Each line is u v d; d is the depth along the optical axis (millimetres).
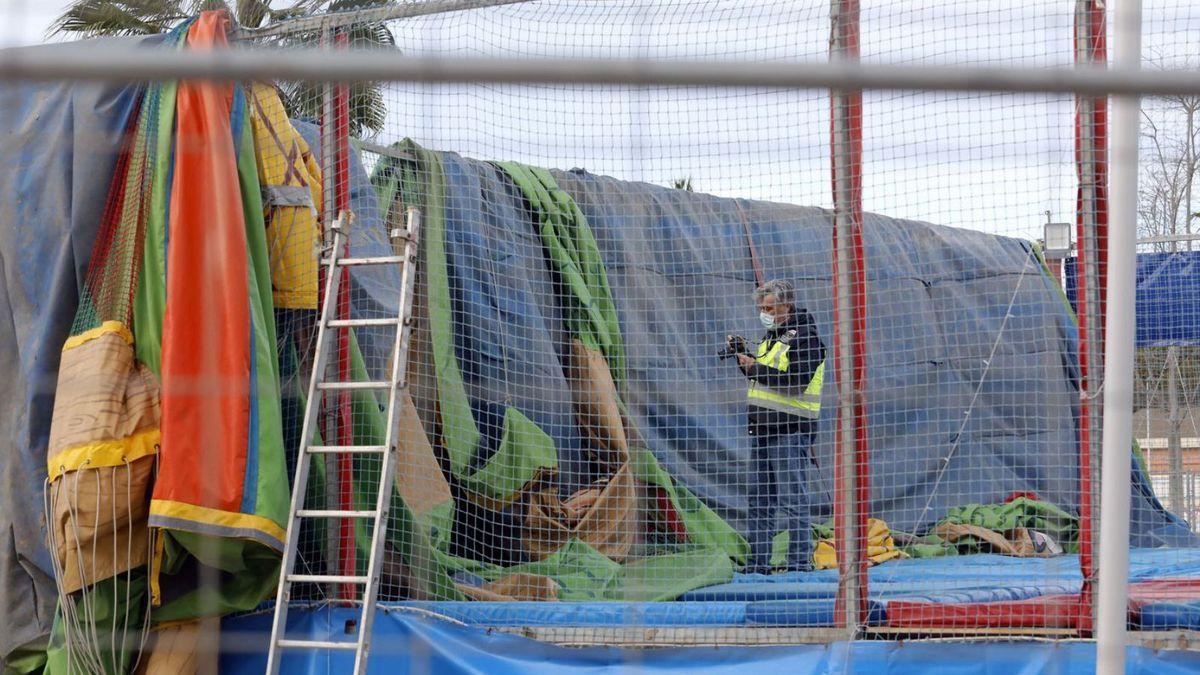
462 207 10344
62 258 8328
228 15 8836
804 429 10383
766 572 10117
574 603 8453
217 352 7797
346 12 8883
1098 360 7664
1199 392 15344
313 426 8133
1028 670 7504
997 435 12781
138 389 7902
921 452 12461
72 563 7578
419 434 9320
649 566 9836
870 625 7844
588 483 10531
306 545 8672
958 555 10500
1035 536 10805
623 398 10984
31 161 8508
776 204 12156
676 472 11141
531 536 9898
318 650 8180
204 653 8180
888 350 12508
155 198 8086
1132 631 7625
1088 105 7703
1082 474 7754
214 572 8109
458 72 2068
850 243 7910
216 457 7676
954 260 13430
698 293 11828
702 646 7855
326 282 8641
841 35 7867
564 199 11250
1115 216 6375
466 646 8086
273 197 8680
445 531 9281
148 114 8203
